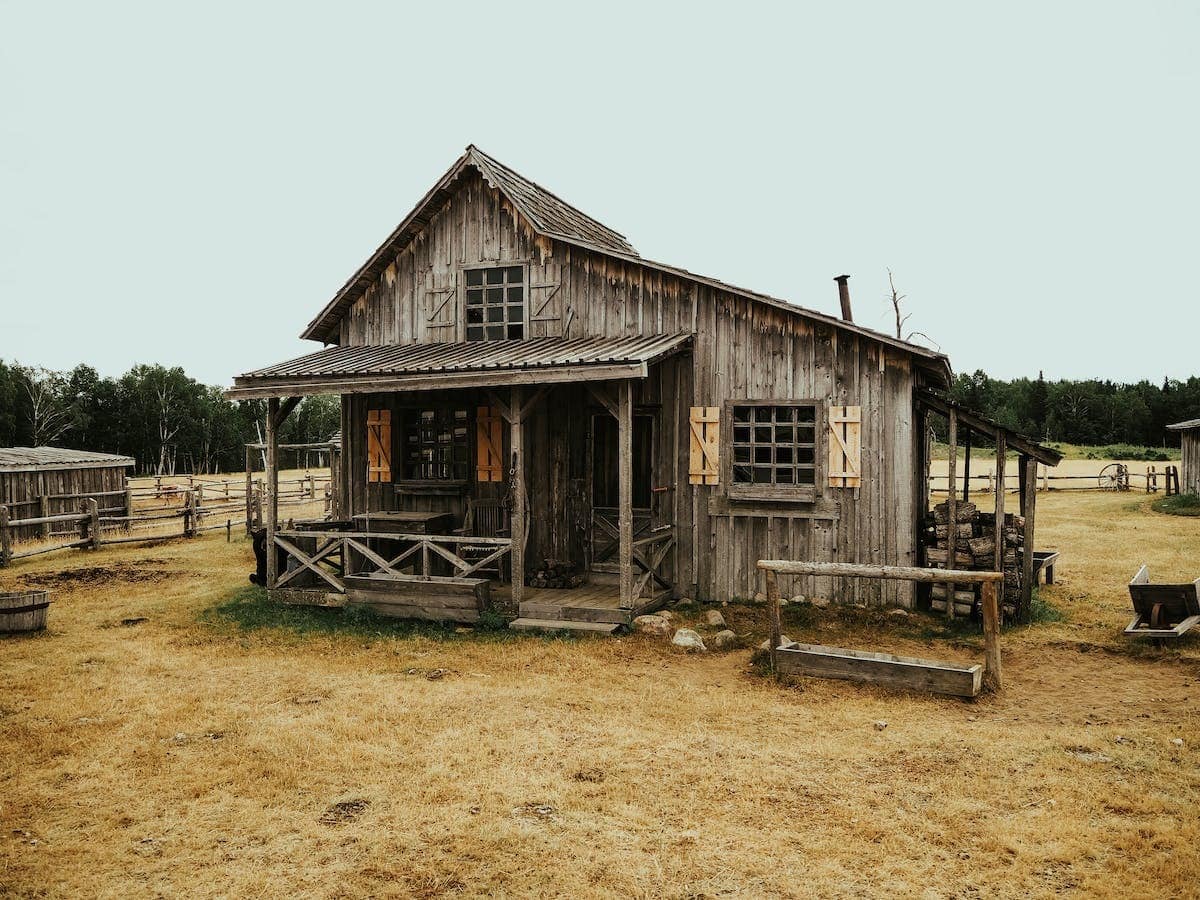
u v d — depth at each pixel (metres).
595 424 12.96
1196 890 4.60
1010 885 4.70
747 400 12.09
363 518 13.17
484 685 8.48
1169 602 9.80
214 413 74.62
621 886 4.72
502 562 13.26
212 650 9.99
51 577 15.20
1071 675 8.66
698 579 12.32
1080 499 29.47
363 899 4.63
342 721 7.43
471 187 13.96
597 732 7.12
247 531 20.81
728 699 7.97
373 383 11.48
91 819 5.62
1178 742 6.66
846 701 7.88
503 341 13.17
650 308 12.66
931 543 11.63
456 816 5.59
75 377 71.31
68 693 8.29
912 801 5.73
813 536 11.80
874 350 11.45
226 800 5.89
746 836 5.28
